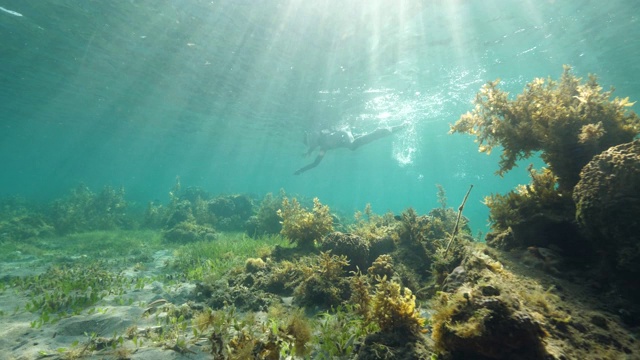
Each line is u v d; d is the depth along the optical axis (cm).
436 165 7088
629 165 361
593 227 385
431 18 1361
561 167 506
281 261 766
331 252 688
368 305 471
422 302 538
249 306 573
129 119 3231
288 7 1305
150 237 1656
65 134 4334
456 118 3067
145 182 18750
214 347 356
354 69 1758
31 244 1420
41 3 1311
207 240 1443
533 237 488
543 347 259
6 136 4541
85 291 691
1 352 425
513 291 327
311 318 514
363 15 1337
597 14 1369
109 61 1827
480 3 1279
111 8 1338
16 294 711
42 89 2339
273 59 1698
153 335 456
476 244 532
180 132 3756
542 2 1286
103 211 2236
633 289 349
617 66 1889
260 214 1656
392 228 874
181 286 753
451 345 286
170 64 1833
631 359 269
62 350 418
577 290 376
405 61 1712
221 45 1594
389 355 324
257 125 3147
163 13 1359
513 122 571
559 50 1691
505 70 1930
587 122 488
